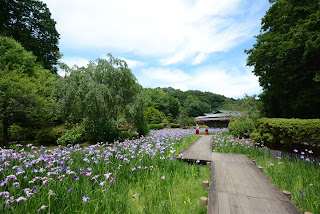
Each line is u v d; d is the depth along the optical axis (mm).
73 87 9648
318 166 4262
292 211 2197
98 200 2350
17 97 8828
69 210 2301
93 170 3420
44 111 10844
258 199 2529
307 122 5008
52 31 20125
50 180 2715
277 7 9992
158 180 3350
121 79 10891
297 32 7211
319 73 6828
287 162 4727
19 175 2916
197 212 2523
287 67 8297
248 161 4875
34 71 13391
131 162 4070
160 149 5340
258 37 10188
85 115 9938
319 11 6648
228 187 2980
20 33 16531
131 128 11648
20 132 10969
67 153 4332
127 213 2326
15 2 16859
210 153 6082
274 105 10633
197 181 3791
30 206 2201
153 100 53000
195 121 35781
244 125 10961
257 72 10289
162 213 2348
